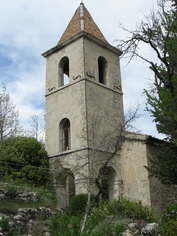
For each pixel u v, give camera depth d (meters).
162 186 19.98
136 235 12.98
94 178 18.77
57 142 22.64
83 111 21.53
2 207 14.52
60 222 11.14
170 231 12.05
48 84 25.05
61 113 23.12
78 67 22.97
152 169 16.52
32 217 14.58
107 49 25.28
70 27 26.05
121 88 25.22
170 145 15.54
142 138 20.77
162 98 12.66
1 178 19.67
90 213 15.77
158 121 15.24
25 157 21.06
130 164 21.31
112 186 21.45
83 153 20.56
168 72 13.77
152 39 14.63
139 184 20.42
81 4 26.97
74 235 9.74
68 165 21.12
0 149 20.80
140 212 14.89
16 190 16.73
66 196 21.39
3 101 29.56
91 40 23.98
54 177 21.12
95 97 22.58
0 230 12.02
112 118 23.22
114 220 13.16
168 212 13.16
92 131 21.25
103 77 24.95
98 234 10.06
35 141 22.05
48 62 25.69
